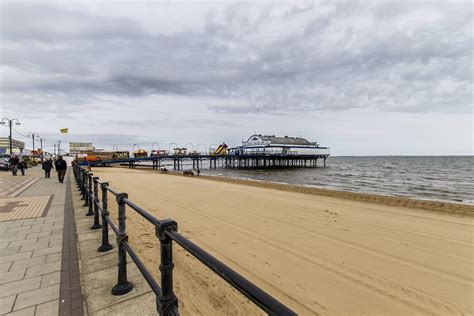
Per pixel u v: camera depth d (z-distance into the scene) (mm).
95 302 2570
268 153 78500
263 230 6148
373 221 7344
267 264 4242
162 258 1510
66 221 5609
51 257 3664
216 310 2850
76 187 11578
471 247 5191
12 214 6230
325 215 7957
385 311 3018
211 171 61375
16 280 2980
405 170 55688
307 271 4012
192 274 3732
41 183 13258
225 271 1029
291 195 12797
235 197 11391
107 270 3297
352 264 4305
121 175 25641
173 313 1483
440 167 67125
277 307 740
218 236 5633
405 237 5844
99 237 4578
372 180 31812
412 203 11148
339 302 3188
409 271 4078
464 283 3715
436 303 3203
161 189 13906
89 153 65562
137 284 2951
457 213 8875
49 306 2492
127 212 7500
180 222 6742
